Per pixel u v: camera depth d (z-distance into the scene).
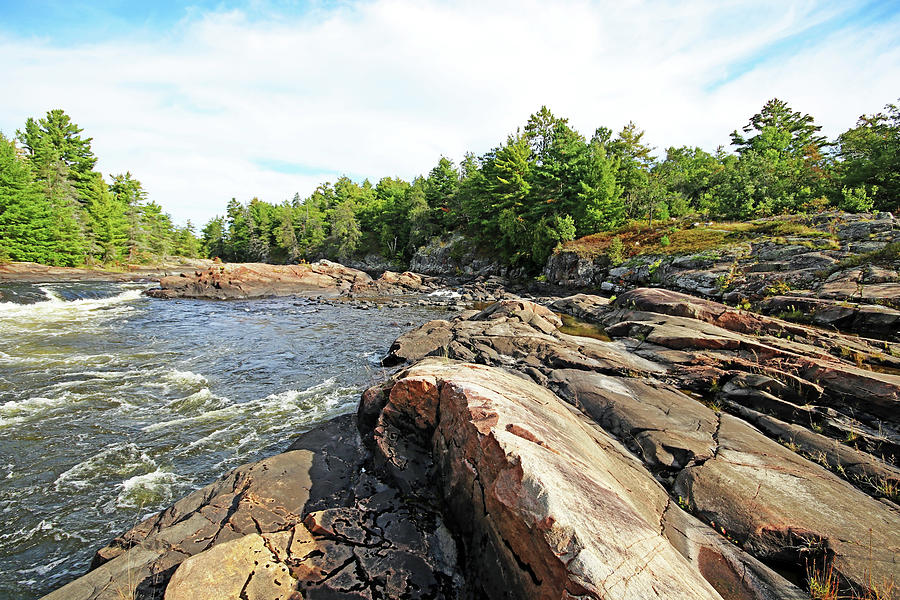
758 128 48.47
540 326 14.45
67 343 14.99
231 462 7.15
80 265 43.06
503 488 3.44
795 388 7.51
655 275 24.03
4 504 6.00
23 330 16.92
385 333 18.31
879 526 4.19
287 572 3.62
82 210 45.62
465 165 60.41
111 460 7.18
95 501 6.09
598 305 20.17
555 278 33.78
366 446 6.55
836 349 9.58
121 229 51.22
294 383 11.29
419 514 4.78
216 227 95.62
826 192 26.00
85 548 5.20
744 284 18.19
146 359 13.27
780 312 14.11
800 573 3.95
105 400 9.76
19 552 5.12
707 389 8.66
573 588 2.49
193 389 10.65
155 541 4.38
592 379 8.88
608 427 6.90
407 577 3.82
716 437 6.23
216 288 31.17
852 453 5.74
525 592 2.94
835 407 7.00
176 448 7.60
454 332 13.78
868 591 3.39
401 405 6.01
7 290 24.81
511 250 43.22
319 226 72.56
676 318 12.94
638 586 2.50
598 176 35.59
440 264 52.38
